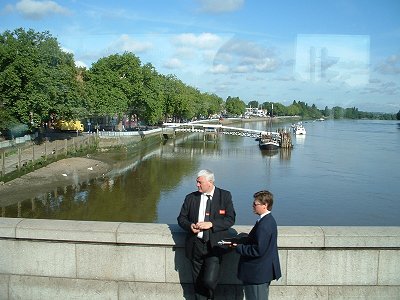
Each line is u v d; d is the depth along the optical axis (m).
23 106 53.09
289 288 6.01
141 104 89.19
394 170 55.81
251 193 36.88
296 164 61.75
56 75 57.56
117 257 6.08
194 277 5.57
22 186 40.53
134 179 47.84
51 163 50.28
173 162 63.75
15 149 53.03
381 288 6.02
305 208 34.12
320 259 5.98
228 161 65.44
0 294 6.21
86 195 39.09
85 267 6.12
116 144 75.56
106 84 81.12
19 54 53.53
